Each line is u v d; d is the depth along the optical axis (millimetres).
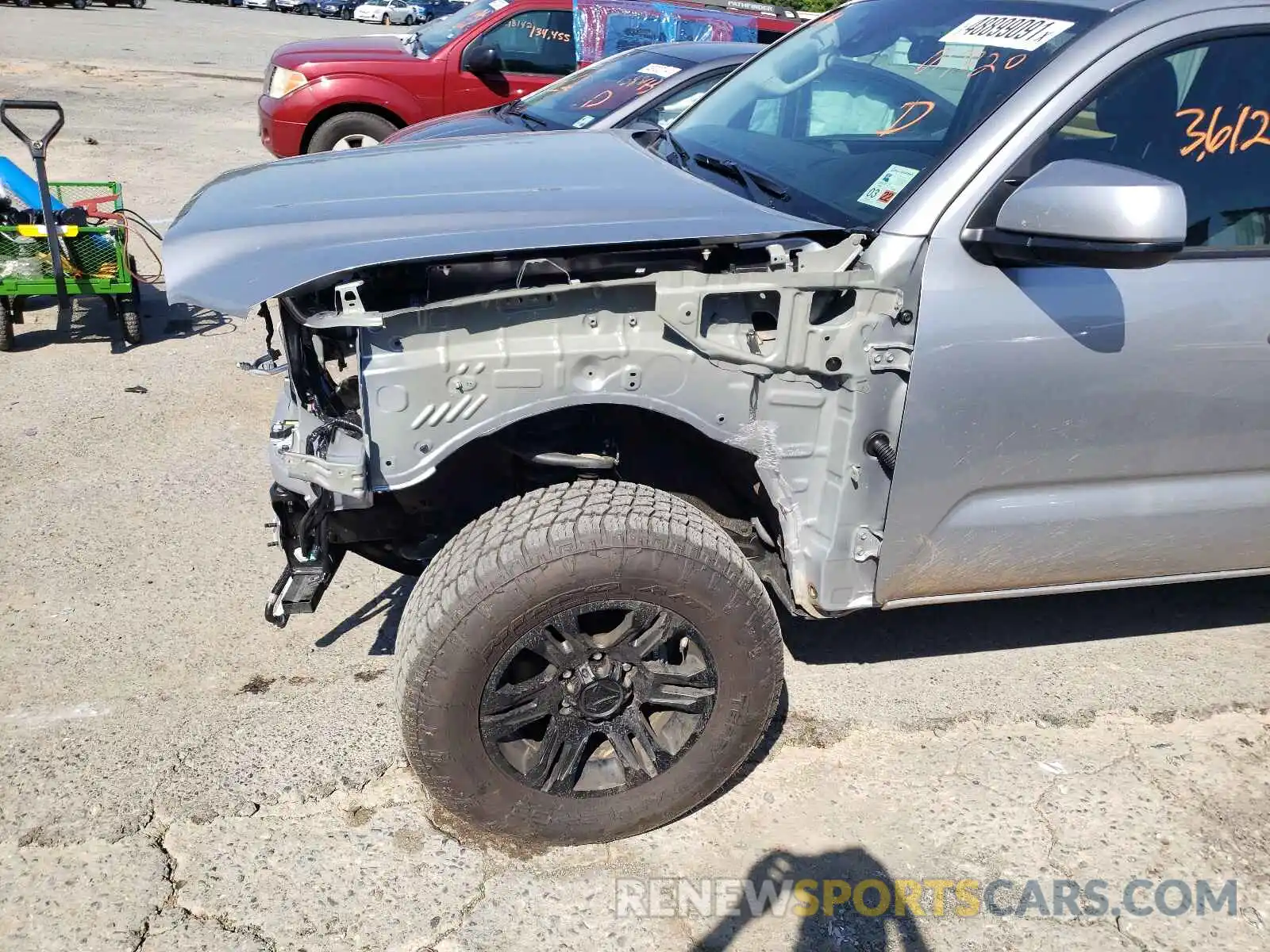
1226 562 2947
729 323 2340
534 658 2477
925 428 2439
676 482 2779
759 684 2430
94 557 3703
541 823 2457
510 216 2422
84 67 16094
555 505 2303
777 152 3023
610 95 6293
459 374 2213
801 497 2512
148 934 2275
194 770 2740
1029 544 2689
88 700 2990
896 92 2885
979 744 2977
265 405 5105
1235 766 2943
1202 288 2529
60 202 5855
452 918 2352
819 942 2340
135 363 5570
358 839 2559
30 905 2326
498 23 8320
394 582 3676
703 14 8617
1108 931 2404
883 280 2336
